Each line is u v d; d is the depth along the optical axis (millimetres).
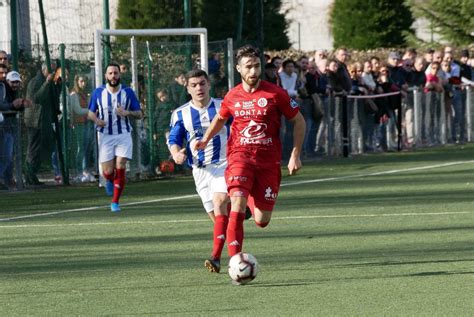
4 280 18672
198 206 29688
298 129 18625
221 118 18719
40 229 25734
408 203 29094
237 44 40375
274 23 73812
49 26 46500
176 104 39031
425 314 14961
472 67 54312
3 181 34906
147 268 19547
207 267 18562
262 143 18391
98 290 17438
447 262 19359
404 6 82438
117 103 30594
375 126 46719
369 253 20672
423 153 46375
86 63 37344
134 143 38188
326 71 44906
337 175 37531
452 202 29125
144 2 53250
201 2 59250
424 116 49469
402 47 84312
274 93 18312
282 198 31094
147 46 38312
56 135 36625
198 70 20906
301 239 22797
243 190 18078
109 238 23797
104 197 32688
